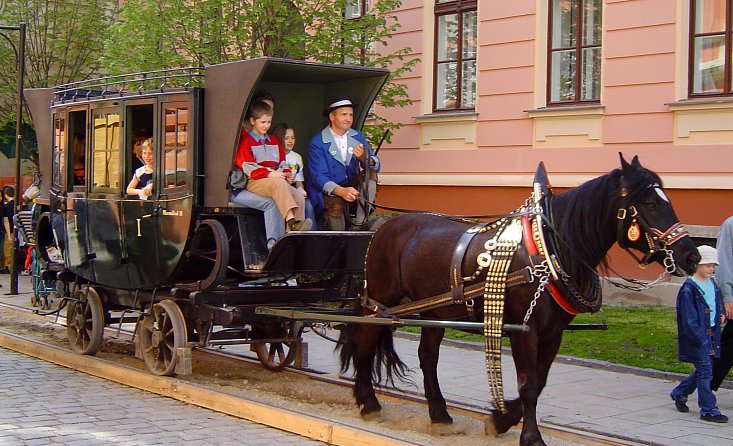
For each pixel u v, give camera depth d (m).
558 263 6.05
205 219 8.38
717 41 12.59
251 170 8.06
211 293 8.32
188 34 14.13
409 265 6.95
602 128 13.56
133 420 7.25
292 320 8.81
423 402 7.86
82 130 10.53
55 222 10.59
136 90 10.22
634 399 8.20
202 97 8.40
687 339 7.48
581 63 14.03
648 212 5.82
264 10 13.90
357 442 6.38
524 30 14.50
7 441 6.46
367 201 8.39
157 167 8.80
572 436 6.70
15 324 12.59
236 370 9.53
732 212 12.23
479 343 10.92
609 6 13.50
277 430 7.02
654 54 13.02
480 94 15.08
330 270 8.30
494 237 6.38
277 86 9.24
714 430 7.11
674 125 12.78
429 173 15.83
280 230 8.02
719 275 7.68
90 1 22.09
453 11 15.73
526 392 6.08
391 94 14.98
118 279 9.37
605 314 12.09
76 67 22.41
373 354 7.46
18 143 16.41
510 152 14.67
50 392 8.31
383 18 14.63
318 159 8.45
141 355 9.09
